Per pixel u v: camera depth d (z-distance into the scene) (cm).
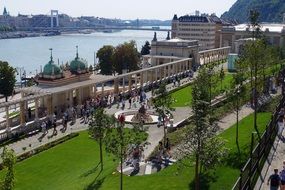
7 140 8062
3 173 6056
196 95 4881
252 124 7631
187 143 4978
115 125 6794
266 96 10138
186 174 5491
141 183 5453
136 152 6191
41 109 10506
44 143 7925
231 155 5784
